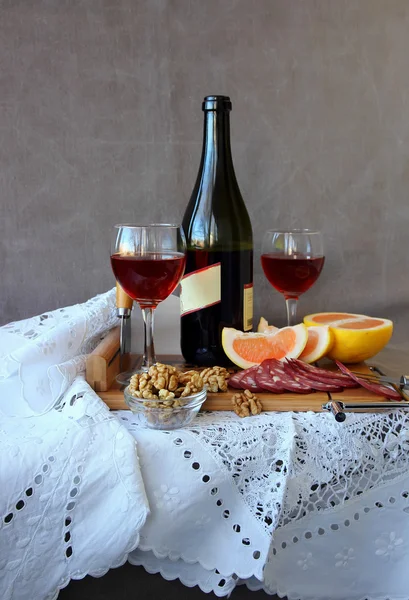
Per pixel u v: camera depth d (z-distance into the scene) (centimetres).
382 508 75
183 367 97
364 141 128
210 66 124
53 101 125
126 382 87
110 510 68
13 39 122
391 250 132
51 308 133
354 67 125
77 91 124
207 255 95
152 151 127
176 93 125
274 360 90
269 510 70
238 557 70
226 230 96
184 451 72
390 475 76
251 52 124
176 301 119
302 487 72
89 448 70
